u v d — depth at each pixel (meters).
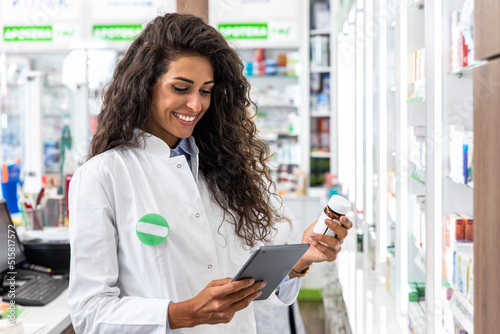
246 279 1.34
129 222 1.51
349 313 2.52
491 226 1.39
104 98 1.62
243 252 1.67
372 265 3.11
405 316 2.33
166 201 1.54
